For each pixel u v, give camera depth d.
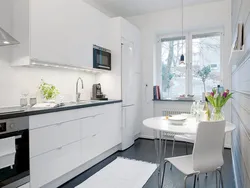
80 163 2.57
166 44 4.56
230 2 3.67
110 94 3.73
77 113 2.53
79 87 3.46
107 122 3.21
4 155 1.67
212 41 4.14
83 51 3.02
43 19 2.35
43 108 2.13
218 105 2.01
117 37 3.64
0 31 1.90
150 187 2.26
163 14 4.24
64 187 2.28
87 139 2.72
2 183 1.67
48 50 2.41
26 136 1.87
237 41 1.50
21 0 2.21
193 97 4.12
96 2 3.77
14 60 2.30
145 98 4.48
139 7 4.04
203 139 1.61
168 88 4.57
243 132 1.71
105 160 3.13
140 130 4.48
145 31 4.43
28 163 1.88
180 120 2.08
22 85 2.49
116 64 3.67
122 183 2.36
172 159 1.93
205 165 1.66
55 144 2.19
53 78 2.95
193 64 4.31
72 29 2.79
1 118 1.66
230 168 2.78
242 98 1.78
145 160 3.09
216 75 4.12
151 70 4.41
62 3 2.62
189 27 4.07
